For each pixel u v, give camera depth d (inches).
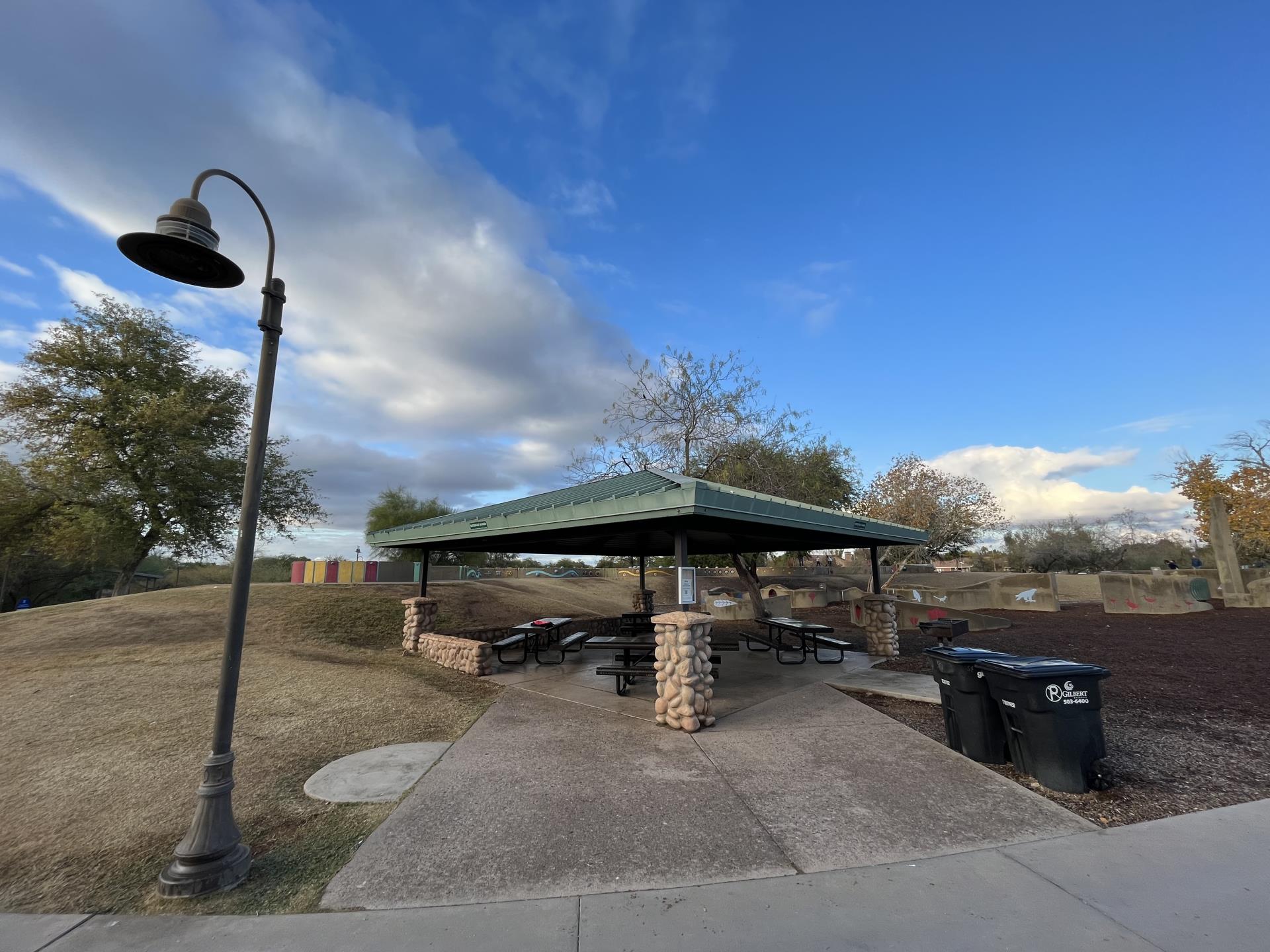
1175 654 373.4
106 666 371.6
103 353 879.1
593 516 253.1
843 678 333.4
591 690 320.5
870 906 112.3
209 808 129.3
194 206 137.7
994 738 192.7
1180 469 1017.5
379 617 570.3
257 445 146.0
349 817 160.2
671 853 136.4
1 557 977.5
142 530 885.8
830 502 806.5
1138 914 107.5
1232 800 158.9
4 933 108.8
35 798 176.4
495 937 105.3
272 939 105.9
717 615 730.2
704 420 615.2
